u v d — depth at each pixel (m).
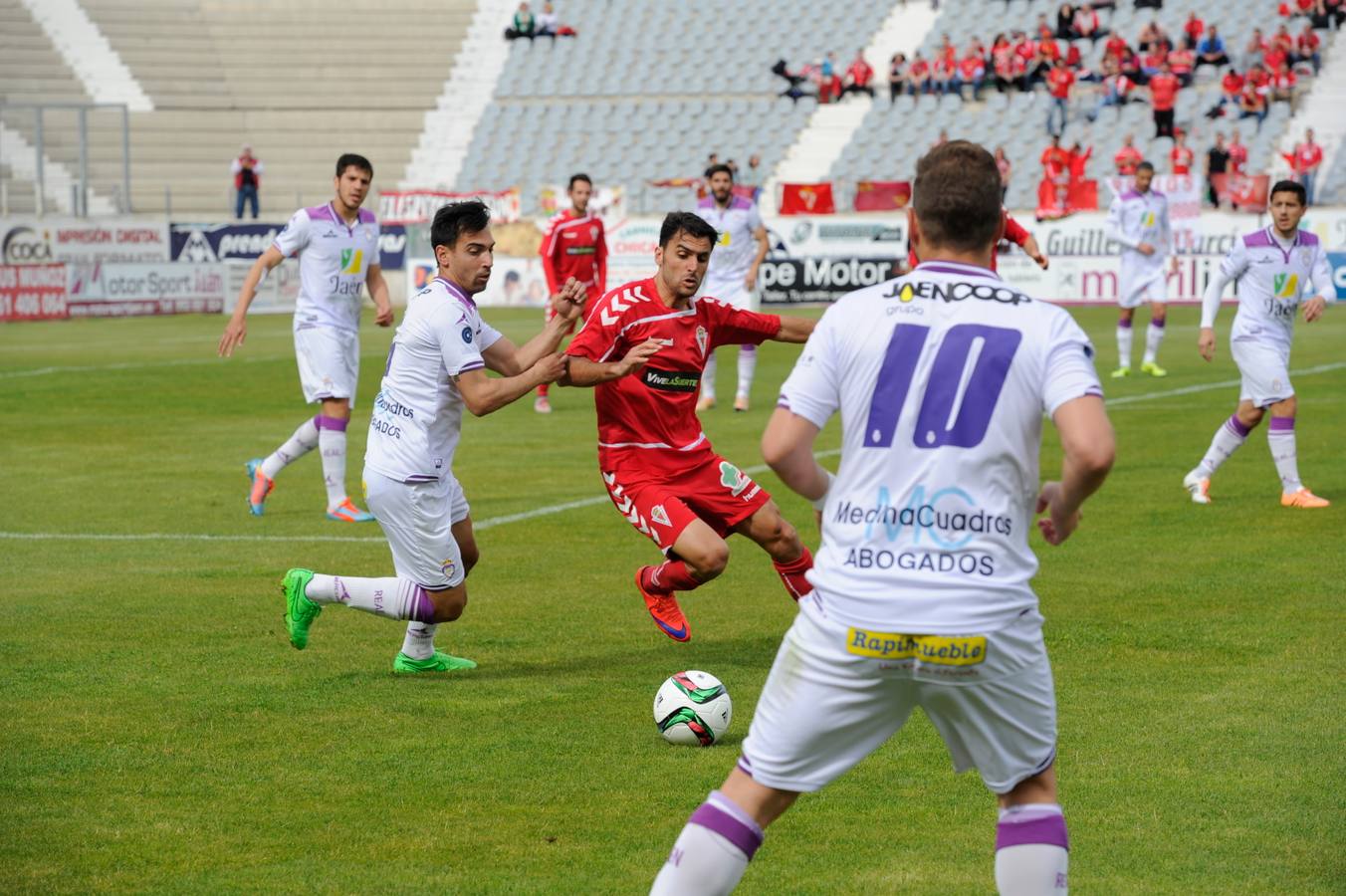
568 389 33.72
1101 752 9.39
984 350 5.82
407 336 10.76
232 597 13.96
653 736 9.90
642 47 71.88
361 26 74.31
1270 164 59.06
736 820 6.01
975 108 63.72
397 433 10.86
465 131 71.19
